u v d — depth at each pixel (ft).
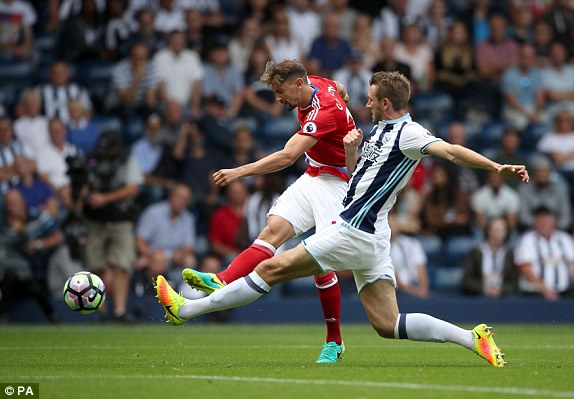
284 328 173.27
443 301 186.80
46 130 198.80
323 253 85.56
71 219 171.53
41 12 233.96
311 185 96.43
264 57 218.79
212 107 202.80
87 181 170.40
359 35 228.63
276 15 222.48
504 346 125.90
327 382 72.43
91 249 171.94
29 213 183.73
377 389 67.97
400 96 86.07
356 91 212.23
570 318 189.98
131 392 67.10
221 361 96.02
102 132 172.76
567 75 233.55
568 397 63.77
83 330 159.22
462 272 195.52
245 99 217.56
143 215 188.14
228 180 87.92
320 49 221.66
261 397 64.08
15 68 222.28
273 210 97.40
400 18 236.63
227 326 181.68
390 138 85.61
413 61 227.40
